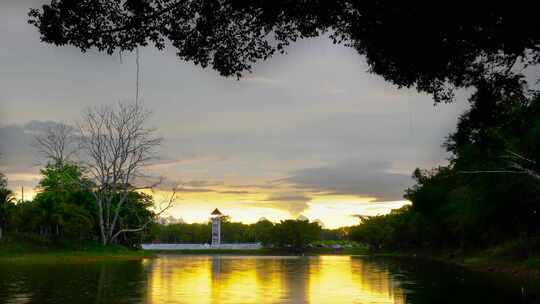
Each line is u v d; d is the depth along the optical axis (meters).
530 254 42.31
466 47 10.84
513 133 31.34
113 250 68.94
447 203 72.38
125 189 72.38
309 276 31.86
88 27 10.62
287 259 70.75
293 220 136.12
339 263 55.38
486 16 9.78
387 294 20.67
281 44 11.65
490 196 46.47
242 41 11.55
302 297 19.38
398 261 62.81
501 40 10.34
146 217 84.81
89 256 57.62
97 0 10.46
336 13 10.73
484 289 22.94
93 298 18.09
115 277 28.58
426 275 33.41
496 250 54.19
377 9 10.12
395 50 10.88
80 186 70.69
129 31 10.94
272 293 20.81
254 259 69.88
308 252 130.12
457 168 54.31
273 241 134.50
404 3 9.77
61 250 61.56
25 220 64.94
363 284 25.78
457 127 14.99
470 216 52.69
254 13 10.84
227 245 134.50
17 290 20.53
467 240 67.88
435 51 10.74
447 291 22.03
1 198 61.12
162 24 11.04
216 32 11.34
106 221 73.31
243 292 21.11
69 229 66.06
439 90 13.20
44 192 67.44
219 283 25.66
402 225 110.50
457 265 49.81
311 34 11.45
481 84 12.99
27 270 33.47
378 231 133.88
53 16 10.48
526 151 32.44
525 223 46.88
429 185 78.94
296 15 10.77
